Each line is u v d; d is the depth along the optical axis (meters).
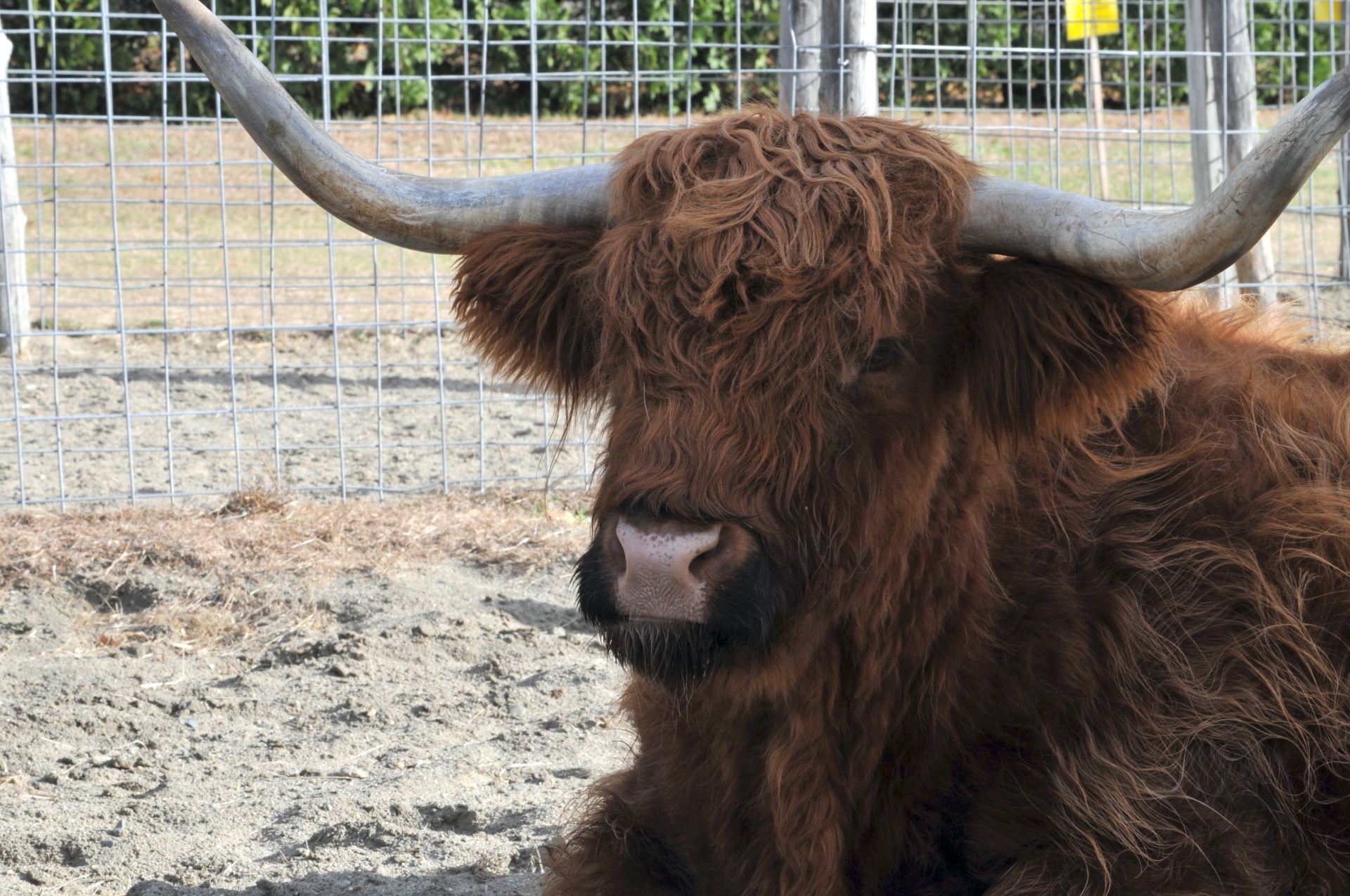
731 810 2.84
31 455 7.67
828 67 6.08
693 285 2.43
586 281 2.68
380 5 6.66
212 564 5.93
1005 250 2.61
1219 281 7.77
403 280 10.88
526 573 6.04
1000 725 2.75
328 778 4.16
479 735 4.50
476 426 8.55
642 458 2.39
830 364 2.41
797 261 2.42
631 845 2.95
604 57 6.85
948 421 2.74
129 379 9.43
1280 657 2.78
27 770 4.21
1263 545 2.88
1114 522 2.92
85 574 5.78
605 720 4.55
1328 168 15.86
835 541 2.49
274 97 2.75
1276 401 3.12
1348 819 2.75
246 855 3.62
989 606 2.76
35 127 7.13
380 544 6.28
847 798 2.76
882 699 2.73
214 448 7.43
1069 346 2.62
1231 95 8.58
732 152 2.60
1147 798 2.64
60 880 3.48
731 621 2.36
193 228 14.74
